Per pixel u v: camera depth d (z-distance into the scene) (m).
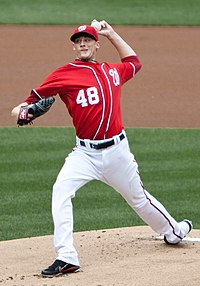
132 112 56.97
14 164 45.00
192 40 79.94
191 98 60.66
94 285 24.16
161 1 99.31
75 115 26.53
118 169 26.88
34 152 47.38
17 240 31.30
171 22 88.12
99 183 42.53
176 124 53.84
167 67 70.00
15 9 94.44
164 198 39.19
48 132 51.84
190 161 45.56
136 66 27.84
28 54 74.50
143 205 27.67
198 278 24.48
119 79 27.16
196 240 29.84
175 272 25.19
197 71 68.56
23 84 64.50
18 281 25.06
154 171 43.69
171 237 28.53
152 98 60.78
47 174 43.19
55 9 94.81
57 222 25.94
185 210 37.34
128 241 30.00
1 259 28.25
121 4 97.81
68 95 26.48
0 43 78.88
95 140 26.47
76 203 38.81
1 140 49.94
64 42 79.19
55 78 26.36
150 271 25.41
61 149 47.94
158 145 48.88
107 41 79.88
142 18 90.06
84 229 34.34
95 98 26.22
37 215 36.78
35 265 27.27
